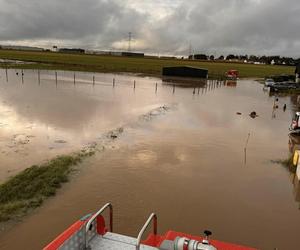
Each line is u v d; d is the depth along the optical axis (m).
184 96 50.56
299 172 15.69
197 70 90.50
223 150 21.27
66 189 13.71
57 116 28.64
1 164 16.36
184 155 19.67
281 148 22.44
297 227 11.57
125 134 24.03
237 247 6.58
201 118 32.66
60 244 5.14
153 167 17.16
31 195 12.84
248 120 33.00
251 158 19.73
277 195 14.31
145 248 5.79
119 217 11.58
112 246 5.79
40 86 51.16
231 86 74.19
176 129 26.86
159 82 73.44
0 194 12.73
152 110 35.31
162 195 13.69
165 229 10.97
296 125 26.58
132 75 90.06
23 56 162.12
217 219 11.88
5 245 9.57
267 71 144.12
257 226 11.52
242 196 14.04
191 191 14.27
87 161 17.44
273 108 41.69
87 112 31.50
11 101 34.94
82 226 5.64
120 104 38.12
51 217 11.29
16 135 21.91
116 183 14.70
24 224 10.75
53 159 17.36
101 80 69.00
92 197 13.09
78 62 129.88
